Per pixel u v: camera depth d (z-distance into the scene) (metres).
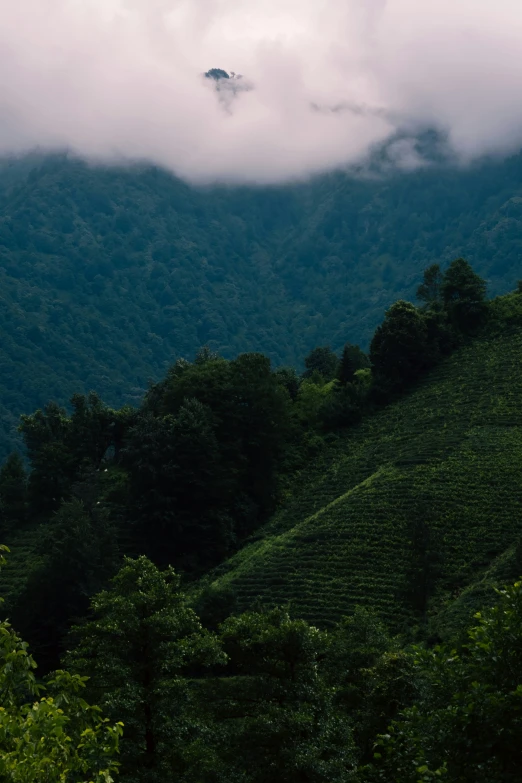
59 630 75.31
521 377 117.81
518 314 135.00
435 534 81.88
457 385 121.50
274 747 36.69
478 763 22.97
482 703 23.30
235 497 103.69
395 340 127.25
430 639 65.38
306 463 115.06
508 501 87.75
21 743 19.06
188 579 93.50
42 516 113.12
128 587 42.94
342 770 36.03
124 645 40.06
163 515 96.69
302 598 79.50
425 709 26.03
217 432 107.75
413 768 24.86
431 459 100.81
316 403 126.75
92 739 22.36
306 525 94.50
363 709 45.09
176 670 40.66
